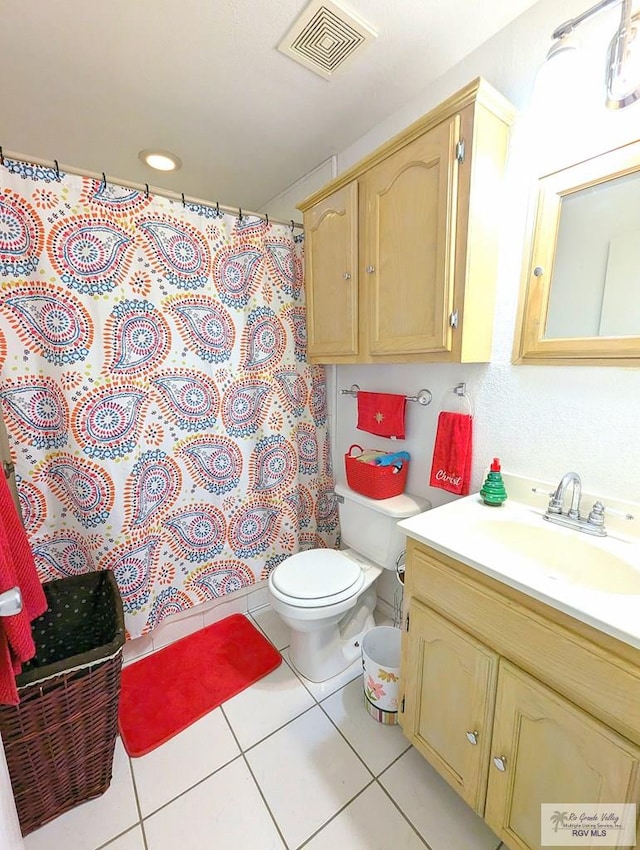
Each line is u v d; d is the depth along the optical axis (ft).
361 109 4.75
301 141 5.39
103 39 3.60
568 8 3.27
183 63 3.94
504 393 4.15
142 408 4.82
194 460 5.38
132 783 3.81
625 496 3.36
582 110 3.26
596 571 3.17
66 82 4.16
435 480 4.76
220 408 5.51
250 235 5.45
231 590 6.06
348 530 5.79
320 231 5.21
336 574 5.00
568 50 2.93
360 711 4.59
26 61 3.84
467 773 3.22
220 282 5.28
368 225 4.44
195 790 3.74
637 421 3.24
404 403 5.27
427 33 3.70
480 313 3.84
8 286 3.94
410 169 3.87
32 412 4.24
